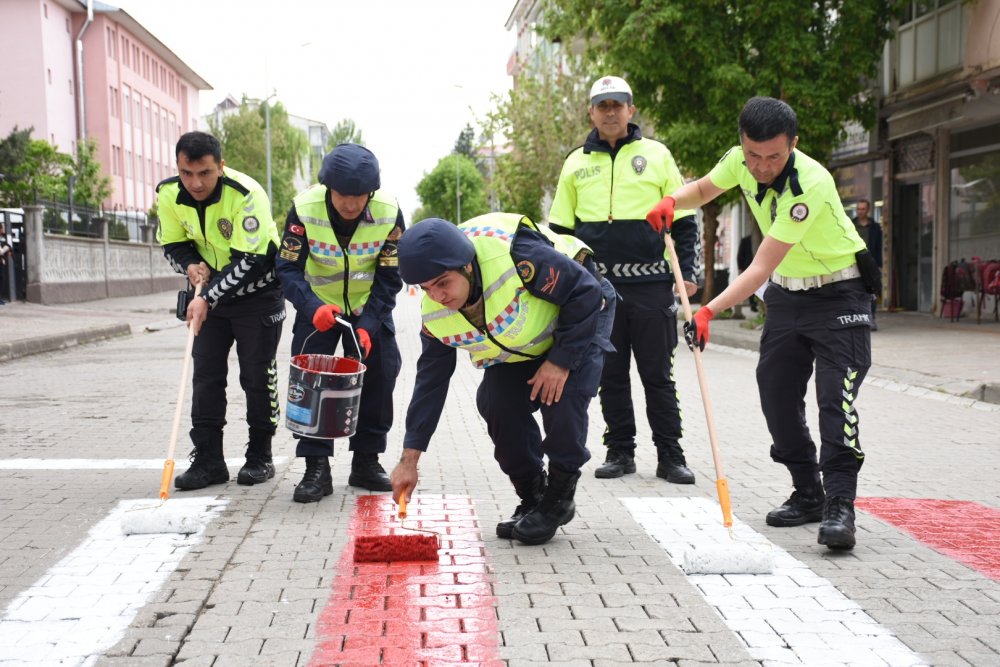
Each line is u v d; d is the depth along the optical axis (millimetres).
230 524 4406
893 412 8266
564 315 3717
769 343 4391
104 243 28688
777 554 3980
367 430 5148
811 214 3908
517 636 3061
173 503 4488
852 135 19656
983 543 4160
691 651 2941
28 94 40500
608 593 3477
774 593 3492
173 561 3838
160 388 9867
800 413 4449
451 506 4816
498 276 3598
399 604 3352
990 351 11688
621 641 3021
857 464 4105
